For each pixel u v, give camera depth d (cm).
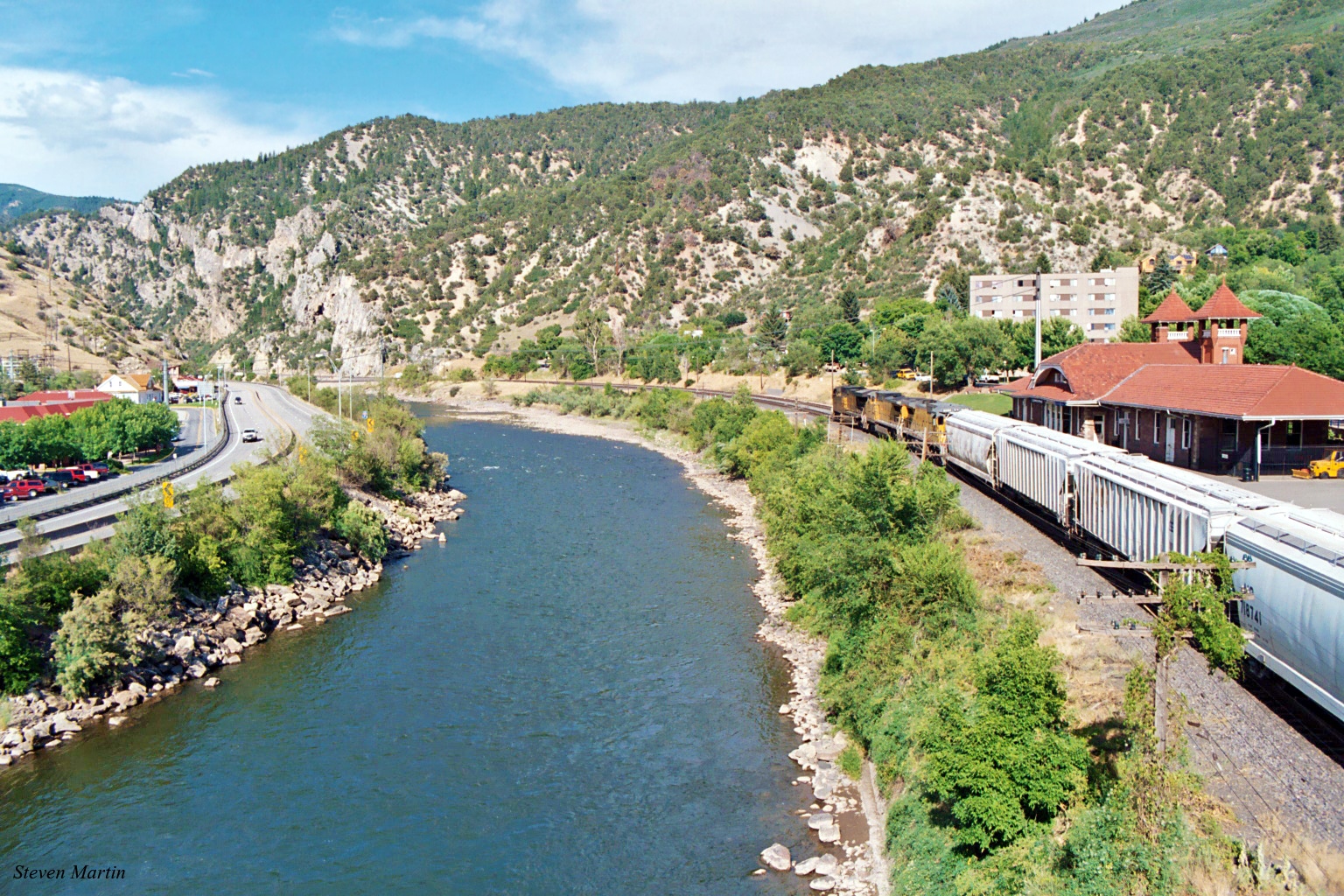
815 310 16988
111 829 2958
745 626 4681
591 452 11062
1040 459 4650
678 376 16275
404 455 8094
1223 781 2183
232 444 9712
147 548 4434
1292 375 4797
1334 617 2244
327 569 5616
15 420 9319
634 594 5266
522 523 7169
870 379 12281
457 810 3055
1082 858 2025
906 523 4028
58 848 2845
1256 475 4759
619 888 2614
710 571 5659
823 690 3681
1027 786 2252
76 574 4172
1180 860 1914
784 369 14338
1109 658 2939
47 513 5800
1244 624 2680
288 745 3531
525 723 3688
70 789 3206
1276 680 2675
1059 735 2306
